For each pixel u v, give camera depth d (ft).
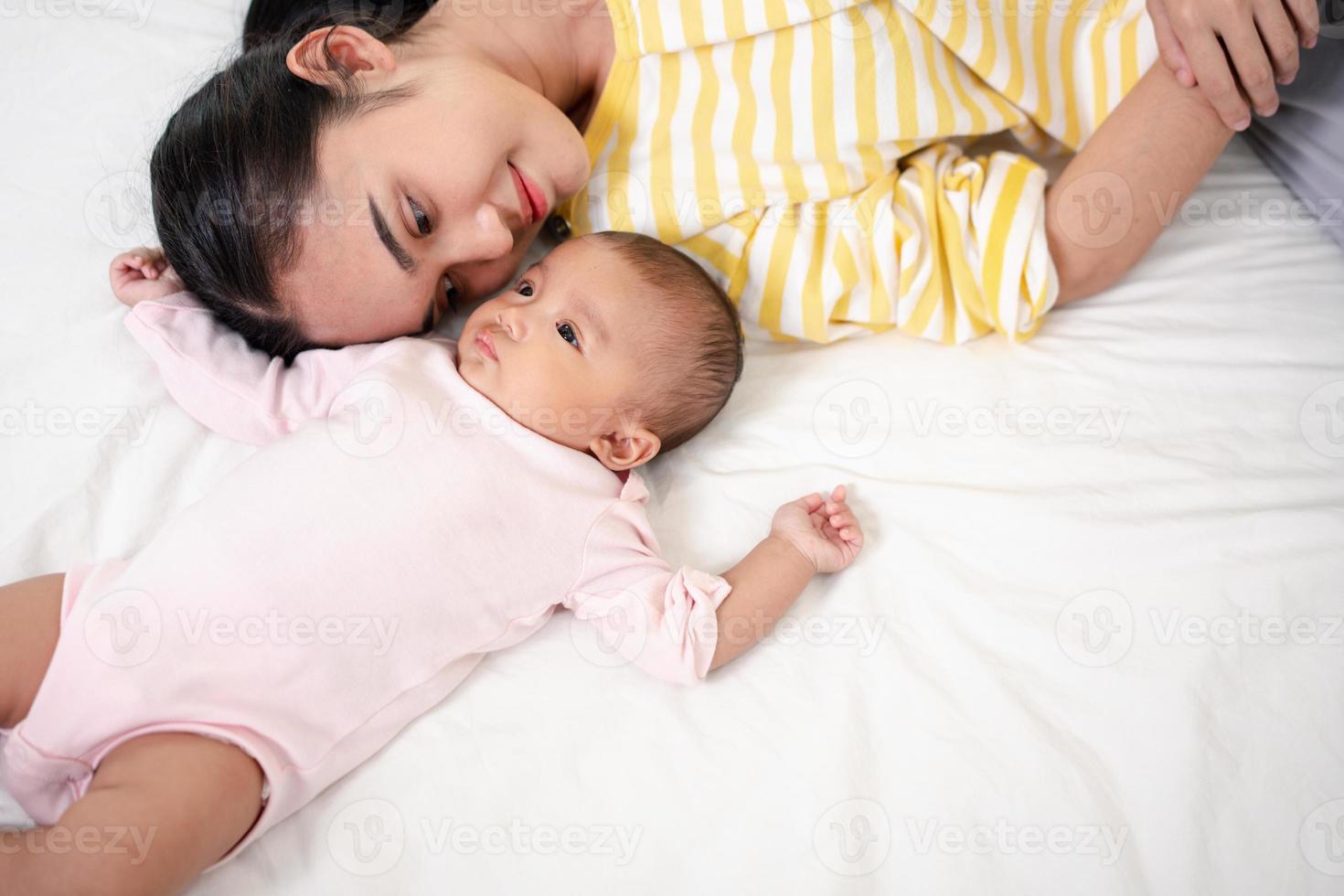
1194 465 3.26
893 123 3.68
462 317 3.88
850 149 3.71
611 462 3.36
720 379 3.44
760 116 3.68
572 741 2.87
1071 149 4.13
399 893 2.66
